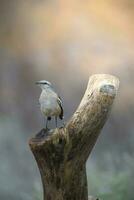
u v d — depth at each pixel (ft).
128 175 30.40
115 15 66.39
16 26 68.54
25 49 67.15
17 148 49.83
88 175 31.60
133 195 29.35
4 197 41.55
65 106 63.62
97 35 65.72
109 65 64.59
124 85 62.49
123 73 63.93
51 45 66.54
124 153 35.86
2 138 51.06
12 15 69.00
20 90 65.98
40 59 66.49
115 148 42.65
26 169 46.68
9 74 66.54
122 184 29.50
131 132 49.78
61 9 67.10
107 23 66.13
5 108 65.00
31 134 60.44
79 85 64.69
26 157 49.01
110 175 31.73
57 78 65.57
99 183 30.60
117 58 64.64
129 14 66.33
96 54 65.26
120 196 29.01
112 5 66.59
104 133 57.67
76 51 65.72
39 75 66.13
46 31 67.00
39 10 67.56
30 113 63.98
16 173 45.85
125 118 60.18
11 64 66.80
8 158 48.34
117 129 58.54
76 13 66.69
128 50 64.80
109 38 65.57
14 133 52.03
